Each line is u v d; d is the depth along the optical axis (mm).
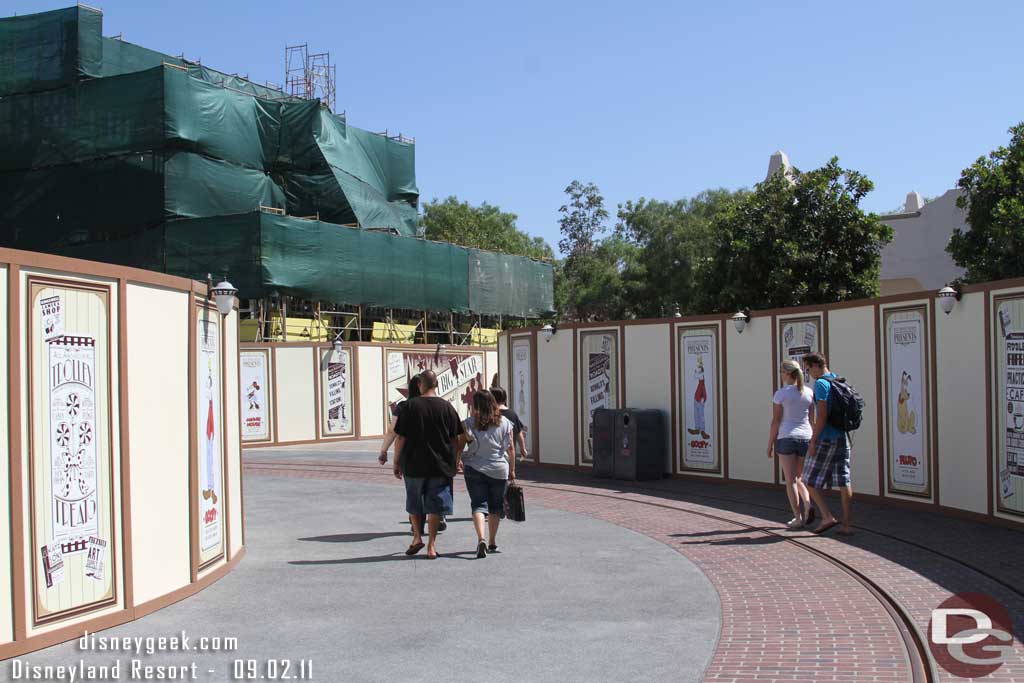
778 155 35812
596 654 6023
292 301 37625
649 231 58969
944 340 11195
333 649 6246
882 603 7195
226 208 36781
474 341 46781
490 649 6176
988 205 24516
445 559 9359
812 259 26891
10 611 6070
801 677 5449
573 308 63406
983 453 10586
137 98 35062
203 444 8258
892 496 12102
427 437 9359
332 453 24719
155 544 7398
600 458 16391
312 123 40656
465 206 71250
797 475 10594
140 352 7234
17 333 6090
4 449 6023
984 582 7789
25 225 36969
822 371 10312
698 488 14688
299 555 9695
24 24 36750
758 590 7754
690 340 15664
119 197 35531
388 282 39406
